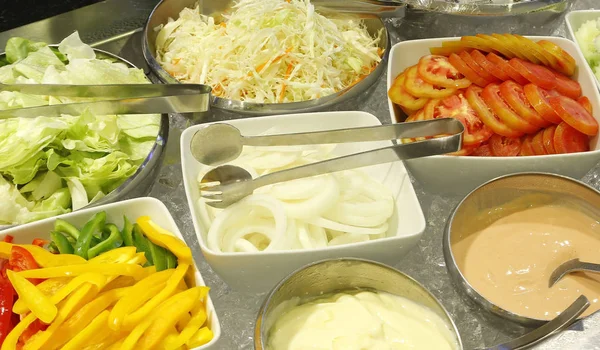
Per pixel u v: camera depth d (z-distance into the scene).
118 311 0.81
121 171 0.99
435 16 1.14
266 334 0.84
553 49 1.05
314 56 1.08
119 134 1.01
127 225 0.90
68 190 0.98
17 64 1.04
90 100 1.01
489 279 0.91
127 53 1.13
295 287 0.86
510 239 0.94
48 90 0.99
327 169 0.92
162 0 1.13
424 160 0.96
